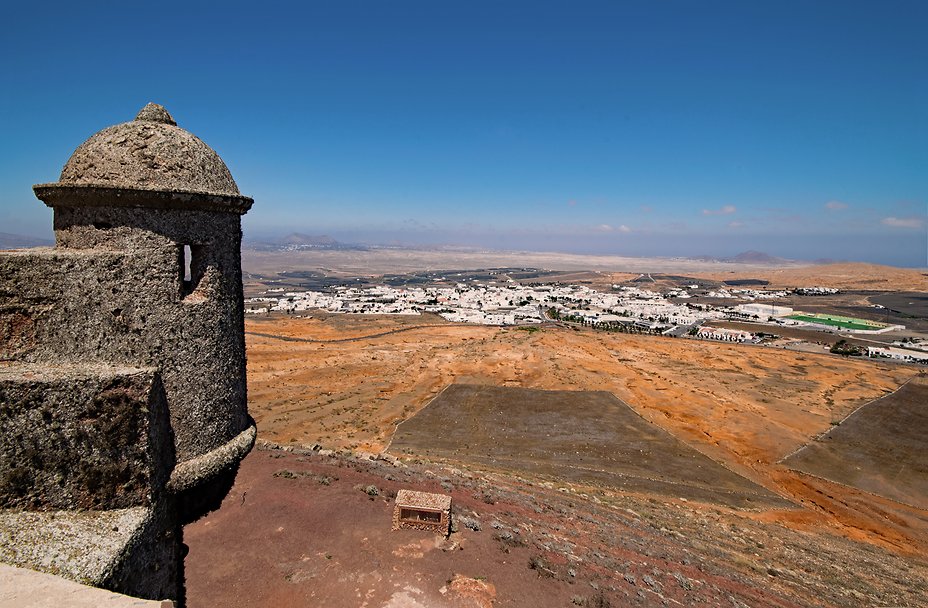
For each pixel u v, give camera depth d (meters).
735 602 16.41
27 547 8.87
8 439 9.51
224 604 11.18
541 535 17.22
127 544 9.53
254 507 14.97
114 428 10.21
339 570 12.53
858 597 20.94
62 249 11.57
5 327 10.55
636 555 18.55
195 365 12.80
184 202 12.29
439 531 14.64
